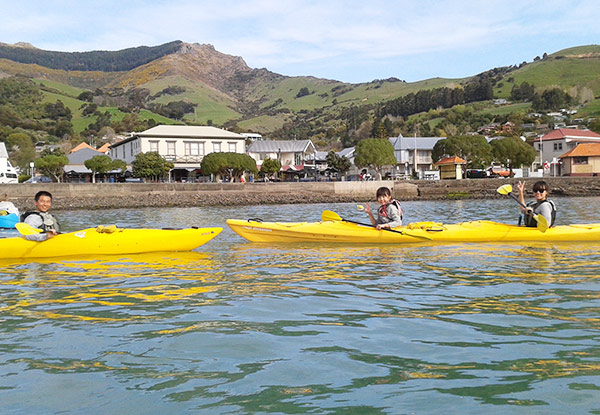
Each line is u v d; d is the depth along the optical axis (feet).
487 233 35.42
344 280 23.47
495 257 29.17
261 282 23.24
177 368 12.67
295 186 151.43
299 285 22.49
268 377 12.02
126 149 204.03
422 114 501.15
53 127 434.30
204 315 17.61
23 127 418.72
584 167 198.08
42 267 27.61
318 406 10.48
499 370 12.22
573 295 19.66
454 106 476.54
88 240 31.19
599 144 200.03
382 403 10.57
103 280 24.07
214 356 13.48
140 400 10.88
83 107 511.81
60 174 197.57
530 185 160.66
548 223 35.12
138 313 18.04
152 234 32.24
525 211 35.88
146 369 12.64
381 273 25.03
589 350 13.44
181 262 28.96
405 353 13.52
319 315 17.46
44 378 12.14
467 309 17.93
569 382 11.41
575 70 551.18
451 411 10.14
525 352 13.41
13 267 27.61
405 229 35.40
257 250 33.40
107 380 11.97
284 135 558.56
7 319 17.40
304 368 12.56
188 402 10.76
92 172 201.36
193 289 21.89
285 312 17.90
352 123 533.96
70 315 17.87
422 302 19.07
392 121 490.08
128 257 30.81
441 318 16.84
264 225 37.06
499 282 22.40
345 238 35.68
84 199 126.52
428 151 250.37
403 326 15.99
